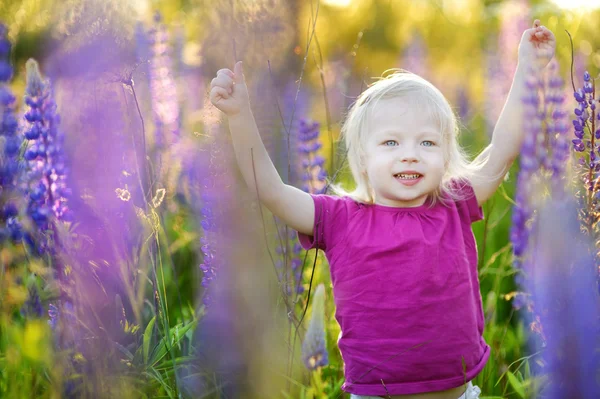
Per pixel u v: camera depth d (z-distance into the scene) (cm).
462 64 820
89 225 267
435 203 273
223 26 281
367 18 850
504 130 286
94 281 260
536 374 310
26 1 364
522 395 285
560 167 261
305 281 348
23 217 249
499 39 607
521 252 301
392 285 258
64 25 284
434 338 258
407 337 258
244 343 258
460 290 263
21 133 278
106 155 273
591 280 246
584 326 243
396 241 259
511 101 287
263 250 255
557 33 622
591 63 505
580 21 629
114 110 279
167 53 394
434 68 774
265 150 263
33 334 242
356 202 274
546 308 251
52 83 287
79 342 251
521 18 599
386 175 260
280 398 271
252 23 280
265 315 257
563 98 266
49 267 250
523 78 285
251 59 281
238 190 257
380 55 845
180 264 366
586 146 270
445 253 262
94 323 256
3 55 269
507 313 374
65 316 253
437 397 264
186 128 371
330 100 512
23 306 250
